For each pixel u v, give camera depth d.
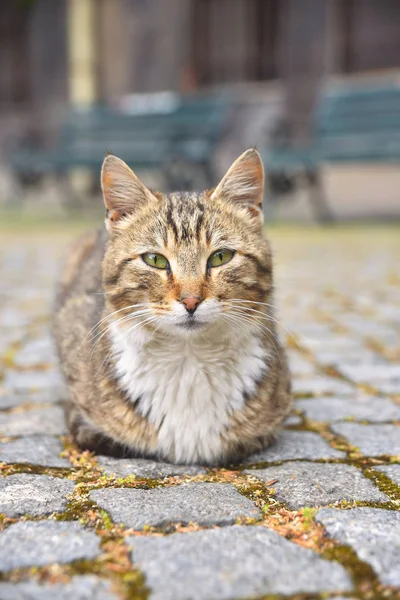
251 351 0.70
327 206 2.53
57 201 3.02
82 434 0.71
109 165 0.72
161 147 2.46
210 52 2.96
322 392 0.86
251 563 0.55
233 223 0.72
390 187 2.62
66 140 2.69
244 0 2.88
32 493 0.63
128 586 0.53
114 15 2.95
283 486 0.65
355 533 0.58
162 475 0.67
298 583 0.54
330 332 1.07
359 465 0.69
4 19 3.33
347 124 2.24
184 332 0.68
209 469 0.68
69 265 0.94
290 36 2.71
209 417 0.68
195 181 2.40
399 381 0.89
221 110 2.49
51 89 3.14
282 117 2.65
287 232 2.16
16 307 1.23
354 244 1.94
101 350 0.71
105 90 3.01
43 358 0.96
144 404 0.68
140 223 0.71
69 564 0.55
